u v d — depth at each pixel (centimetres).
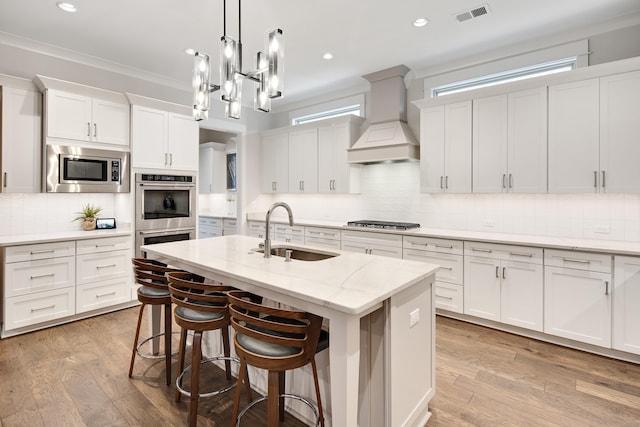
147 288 247
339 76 456
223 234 621
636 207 307
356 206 501
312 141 512
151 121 411
